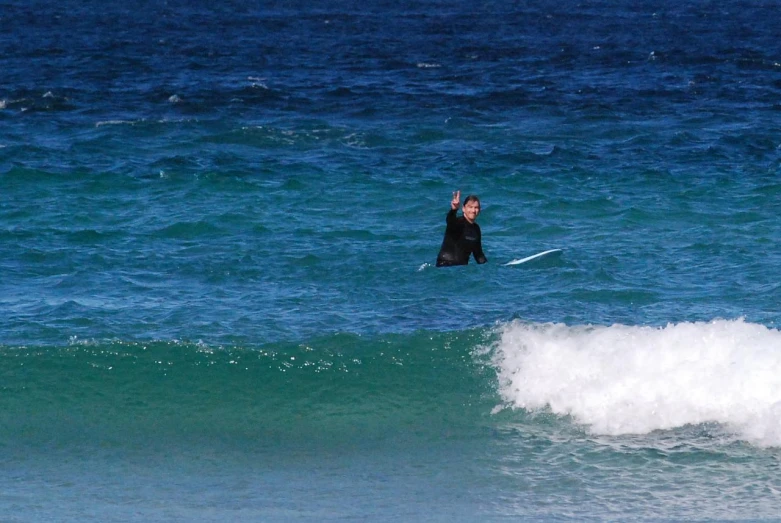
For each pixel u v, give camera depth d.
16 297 56.81
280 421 44.06
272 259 65.75
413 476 39.34
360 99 158.75
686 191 89.88
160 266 64.00
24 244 69.19
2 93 158.38
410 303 56.22
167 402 44.91
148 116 139.25
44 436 42.53
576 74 198.88
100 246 69.12
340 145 116.19
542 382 45.22
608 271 63.19
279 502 37.00
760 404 42.59
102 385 45.56
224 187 90.38
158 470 39.88
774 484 38.09
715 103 156.38
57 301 56.03
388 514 35.94
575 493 37.62
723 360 44.28
